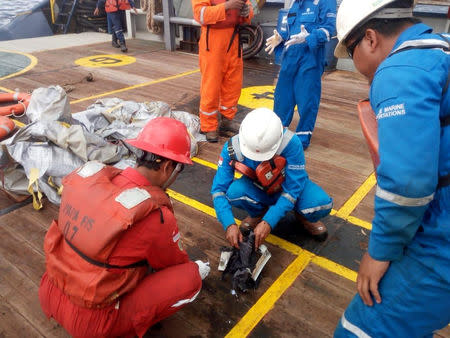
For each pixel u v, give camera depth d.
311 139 4.51
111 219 1.45
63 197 1.60
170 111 4.38
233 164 2.46
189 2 8.63
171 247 1.68
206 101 4.19
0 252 2.65
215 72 4.06
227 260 2.42
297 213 2.74
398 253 1.21
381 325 1.34
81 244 1.50
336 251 2.70
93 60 8.05
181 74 7.09
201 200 3.30
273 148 2.26
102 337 1.65
